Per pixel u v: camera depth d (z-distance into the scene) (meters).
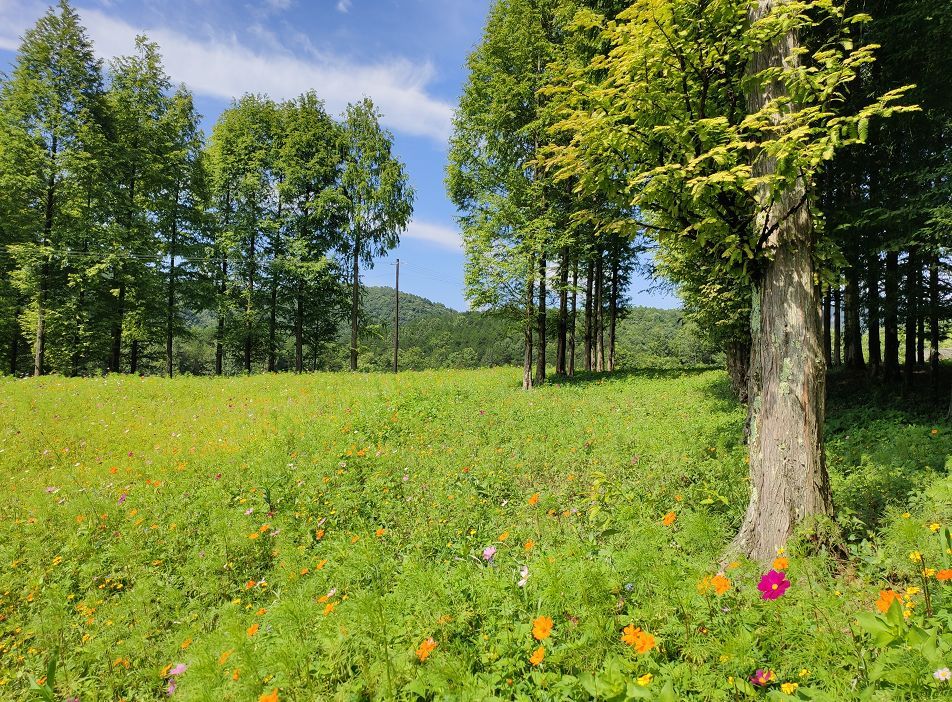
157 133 21.25
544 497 6.04
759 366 4.06
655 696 2.03
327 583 4.37
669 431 8.94
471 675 2.48
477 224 16.95
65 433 10.69
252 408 12.96
